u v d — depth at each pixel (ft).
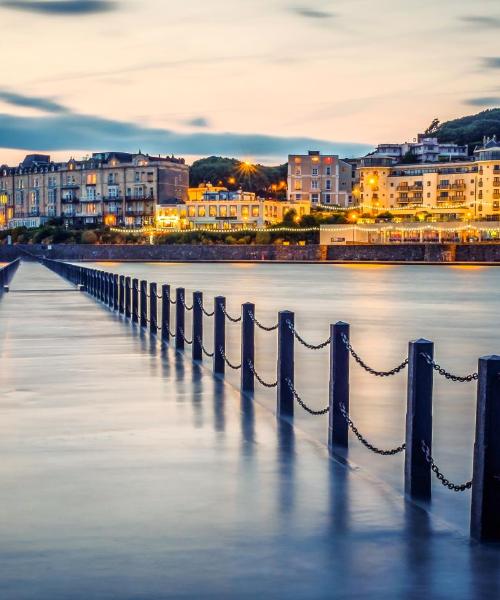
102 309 111.24
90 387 49.01
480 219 514.68
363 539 22.70
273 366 61.52
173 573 20.16
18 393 46.80
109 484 28.07
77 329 84.38
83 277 162.30
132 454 32.45
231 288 207.92
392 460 33.12
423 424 26.84
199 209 588.91
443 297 171.94
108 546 21.99
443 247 487.61
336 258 519.19
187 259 550.77
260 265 465.47
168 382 51.03
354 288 211.00
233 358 63.67
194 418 39.81
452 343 82.94
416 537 22.91
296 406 45.70
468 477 31.48
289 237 548.72
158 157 641.81
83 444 34.14
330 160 625.00
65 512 24.94
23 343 71.97
